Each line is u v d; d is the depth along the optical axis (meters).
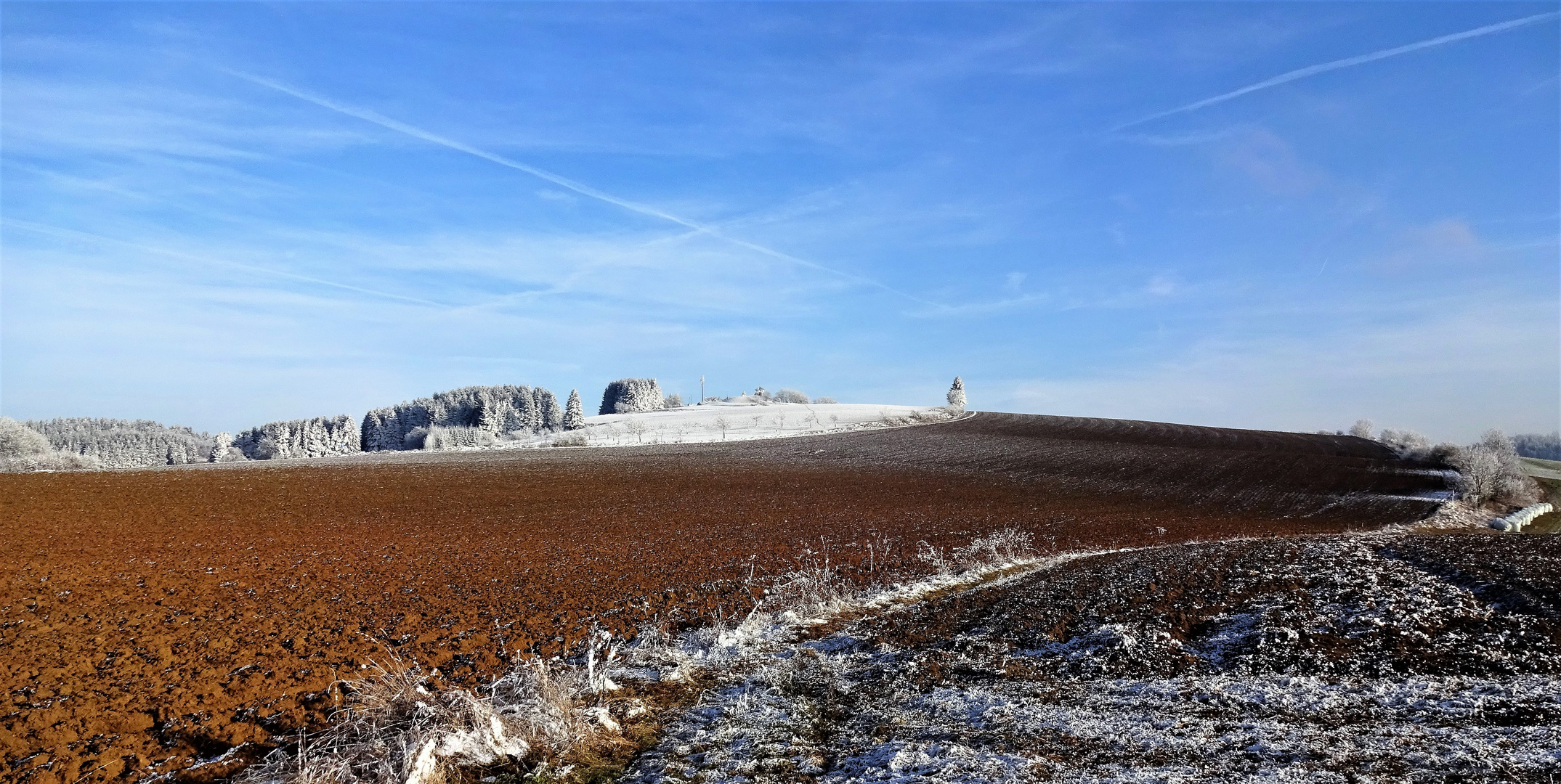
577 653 13.22
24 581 19.50
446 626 15.20
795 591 16.78
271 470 51.62
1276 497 49.59
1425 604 10.63
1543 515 44.66
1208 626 11.02
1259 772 6.02
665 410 126.81
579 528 31.69
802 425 96.12
